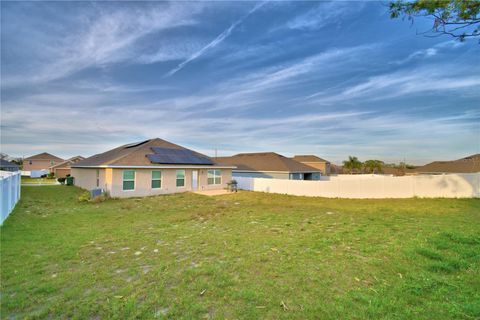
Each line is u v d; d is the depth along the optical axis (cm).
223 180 2278
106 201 1453
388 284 361
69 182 2639
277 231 730
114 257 505
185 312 297
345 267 433
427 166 3080
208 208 1221
